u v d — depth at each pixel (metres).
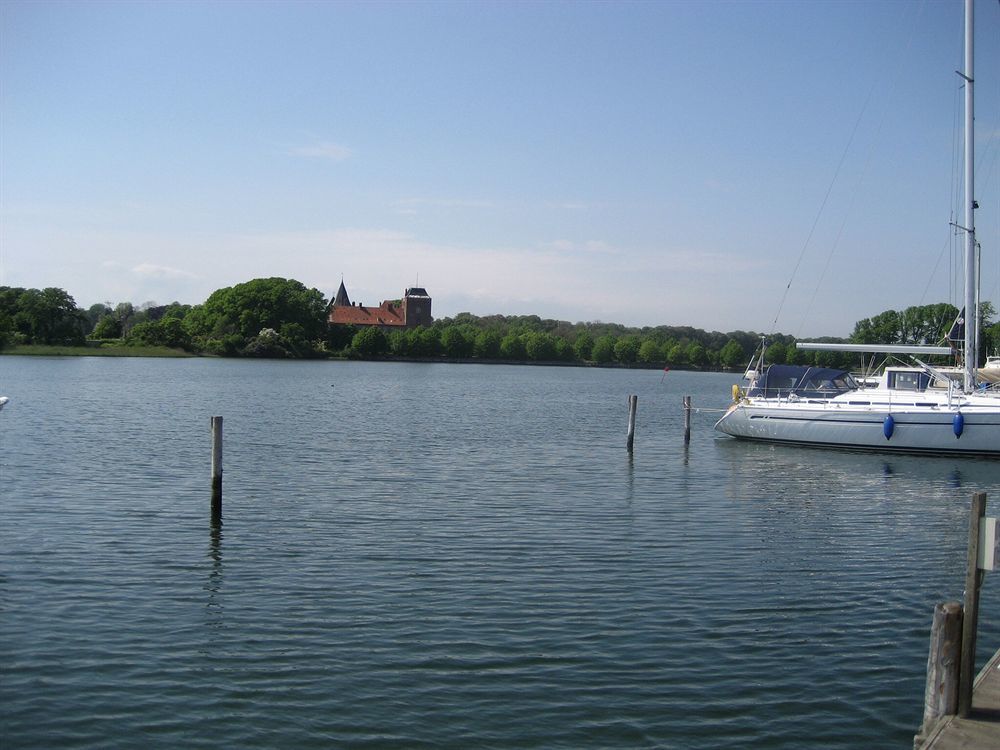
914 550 21.28
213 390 81.69
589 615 16.05
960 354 39.44
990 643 14.99
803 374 42.38
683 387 121.56
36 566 18.53
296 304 179.12
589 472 33.47
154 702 12.45
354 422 52.88
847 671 13.77
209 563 19.05
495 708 12.41
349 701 12.55
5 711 12.12
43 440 39.62
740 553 20.73
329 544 20.89
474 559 19.73
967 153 37.09
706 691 13.01
